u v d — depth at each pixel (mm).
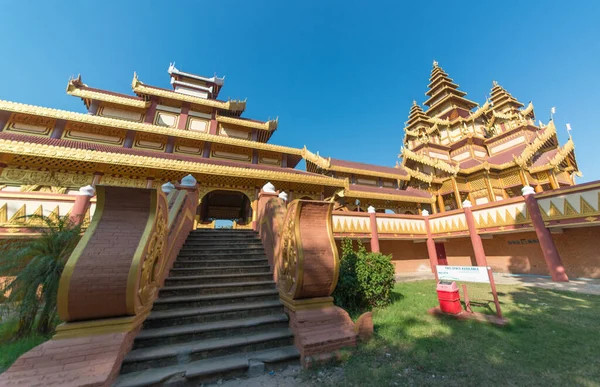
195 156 17266
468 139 29219
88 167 11539
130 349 3518
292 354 3822
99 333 3230
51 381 2672
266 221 7395
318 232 4770
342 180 16188
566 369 3389
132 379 3092
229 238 8086
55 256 5008
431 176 25000
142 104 18031
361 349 4078
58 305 3084
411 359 3764
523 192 12477
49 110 13648
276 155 19781
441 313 6098
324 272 4496
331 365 3689
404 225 16141
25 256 5008
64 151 10188
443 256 18812
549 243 11352
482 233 14125
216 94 26547
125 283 3314
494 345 4223
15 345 4195
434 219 16797
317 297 4578
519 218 12586
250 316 4695
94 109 17406
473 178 24281
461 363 3625
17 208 7375
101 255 3342
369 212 15242
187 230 7840
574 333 4676
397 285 11055
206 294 5129
